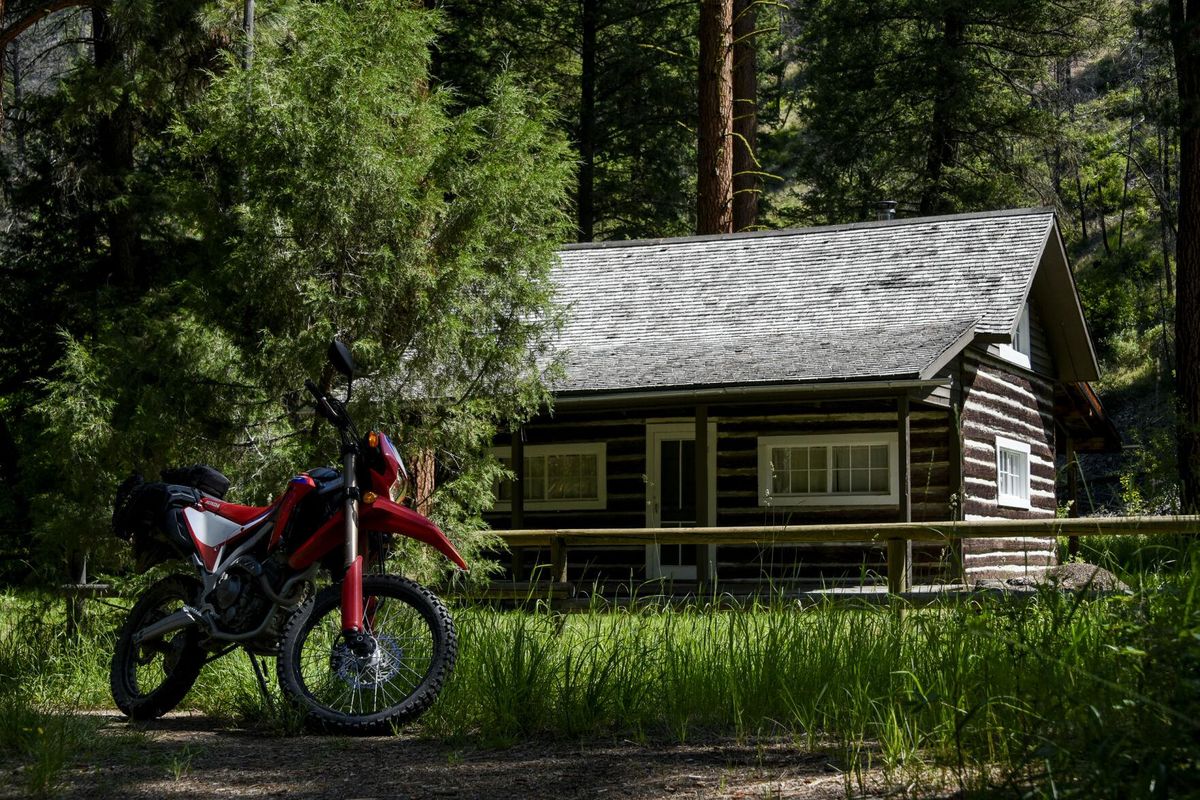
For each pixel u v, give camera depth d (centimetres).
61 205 1994
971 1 3156
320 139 901
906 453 1512
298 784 429
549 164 1005
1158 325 4300
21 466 929
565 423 1820
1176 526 780
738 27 2677
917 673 520
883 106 3284
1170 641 344
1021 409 1986
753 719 533
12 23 1727
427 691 545
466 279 945
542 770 446
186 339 879
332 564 587
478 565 1009
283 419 936
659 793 400
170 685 600
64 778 445
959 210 3206
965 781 375
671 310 1852
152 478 884
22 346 2036
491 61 3369
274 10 1133
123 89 1703
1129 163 4644
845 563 1684
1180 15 2236
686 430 1766
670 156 3541
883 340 1606
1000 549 1777
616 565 1786
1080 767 323
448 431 971
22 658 751
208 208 945
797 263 1903
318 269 921
